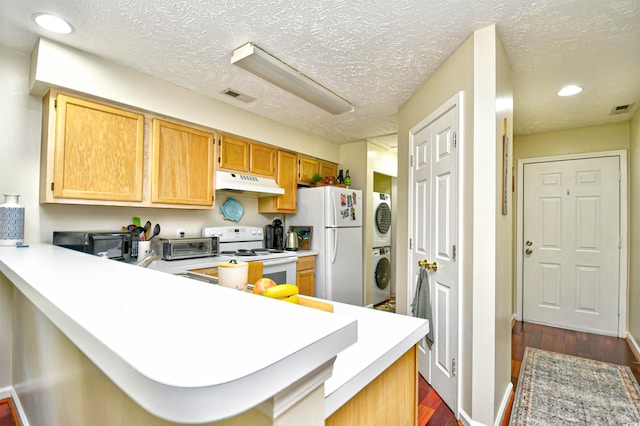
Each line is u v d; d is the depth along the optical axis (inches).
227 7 60.7
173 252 98.0
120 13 62.7
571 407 75.2
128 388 14.0
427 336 86.8
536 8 59.1
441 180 81.0
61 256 54.0
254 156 123.5
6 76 76.2
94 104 80.7
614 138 127.4
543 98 102.2
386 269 178.1
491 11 60.2
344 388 24.2
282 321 20.2
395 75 88.6
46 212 81.4
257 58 76.9
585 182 132.6
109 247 80.1
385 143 165.9
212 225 122.0
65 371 37.7
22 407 63.9
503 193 70.6
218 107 107.7
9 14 63.0
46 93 77.3
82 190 78.4
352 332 20.5
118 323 19.2
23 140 78.2
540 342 118.7
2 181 75.5
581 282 132.6
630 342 117.1
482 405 64.2
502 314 70.2
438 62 81.3
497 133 65.2
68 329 20.9
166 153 95.3
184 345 16.1
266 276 113.7
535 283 141.9
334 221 137.6
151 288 29.1
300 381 17.2
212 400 12.5
